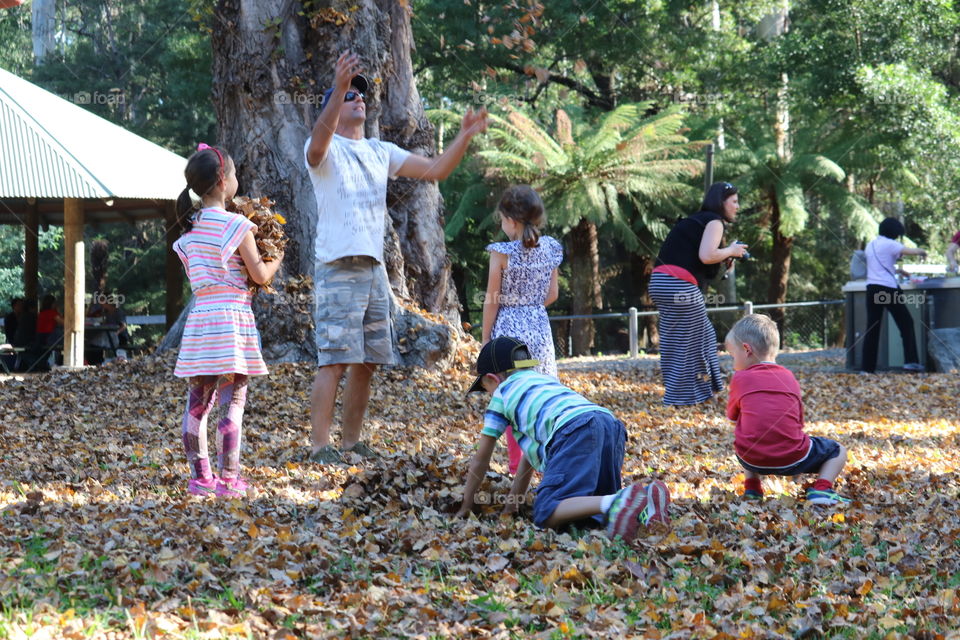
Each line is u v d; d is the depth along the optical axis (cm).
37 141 1443
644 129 2445
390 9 1212
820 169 2595
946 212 2784
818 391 1106
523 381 460
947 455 706
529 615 328
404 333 1038
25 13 4119
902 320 1301
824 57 2645
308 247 1057
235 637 293
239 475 533
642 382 1231
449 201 2803
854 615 337
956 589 361
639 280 2973
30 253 1964
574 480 434
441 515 457
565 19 2422
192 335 498
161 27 3419
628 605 344
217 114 1119
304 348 1024
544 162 2475
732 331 543
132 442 696
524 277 570
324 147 574
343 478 554
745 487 540
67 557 357
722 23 3052
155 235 3762
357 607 328
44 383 1007
